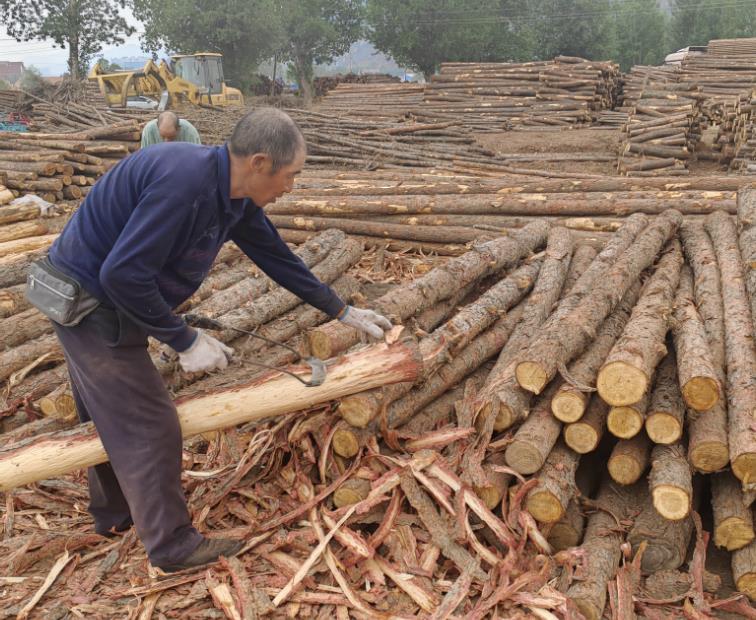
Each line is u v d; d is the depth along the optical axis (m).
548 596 2.29
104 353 2.17
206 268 2.29
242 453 3.06
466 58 36.75
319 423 2.90
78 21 36.16
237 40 35.72
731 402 2.65
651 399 2.74
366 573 2.43
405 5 35.59
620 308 3.65
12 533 2.75
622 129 13.33
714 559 2.65
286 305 4.18
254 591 2.32
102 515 2.65
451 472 2.63
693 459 2.50
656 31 48.34
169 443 2.28
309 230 6.77
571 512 2.68
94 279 2.10
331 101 19.52
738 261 4.11
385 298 3.58
